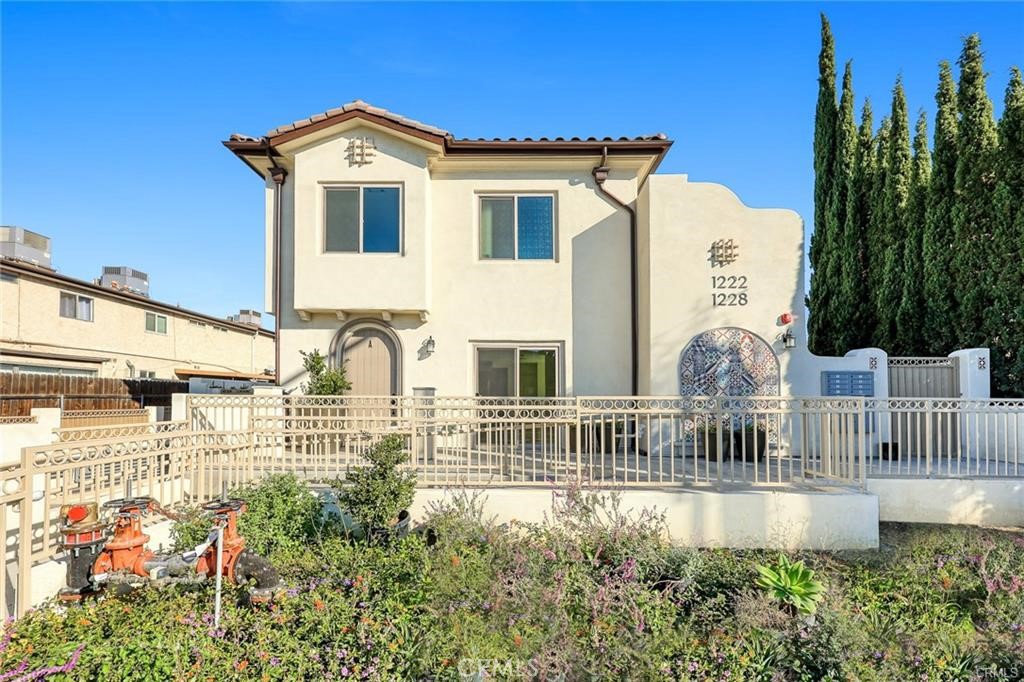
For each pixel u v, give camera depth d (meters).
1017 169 11.73
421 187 12.20
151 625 4.06
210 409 10.59
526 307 12.77
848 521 7.21
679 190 11.90
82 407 14.59
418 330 12.65
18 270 17.73
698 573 5.47
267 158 12.55
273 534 6.08
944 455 11.57
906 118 15.70
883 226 16.08
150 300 23.08
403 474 7.42
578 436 7.41
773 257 11.77
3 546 4.33
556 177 12.95
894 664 4.06
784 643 4.21
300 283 12.10
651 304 11.78
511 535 6.24
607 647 4.06
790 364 11.66
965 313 12.47
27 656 3.57
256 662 3.78
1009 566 5.89
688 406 9.85
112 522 5.15
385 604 4.52
